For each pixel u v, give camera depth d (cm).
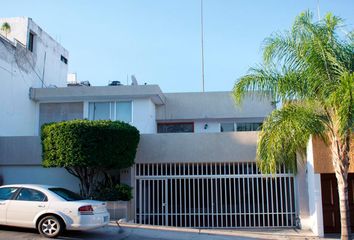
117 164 1471
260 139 1114
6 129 1925
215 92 2283
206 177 1588
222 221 1555
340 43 1038
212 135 1614
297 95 1057
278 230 1462
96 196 1491
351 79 912
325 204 1454
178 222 1580
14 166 1642
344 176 1055
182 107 2269
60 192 1149
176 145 1617
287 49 1061
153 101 2169
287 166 1405
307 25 1048
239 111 2247
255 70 1090
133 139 1526
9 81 1972
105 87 2055
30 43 2233
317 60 1014
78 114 2095
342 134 1007
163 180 1606
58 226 1084
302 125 1045
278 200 1564
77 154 1430
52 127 1471
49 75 2427
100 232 1248
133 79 2286
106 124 1473
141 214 1587
